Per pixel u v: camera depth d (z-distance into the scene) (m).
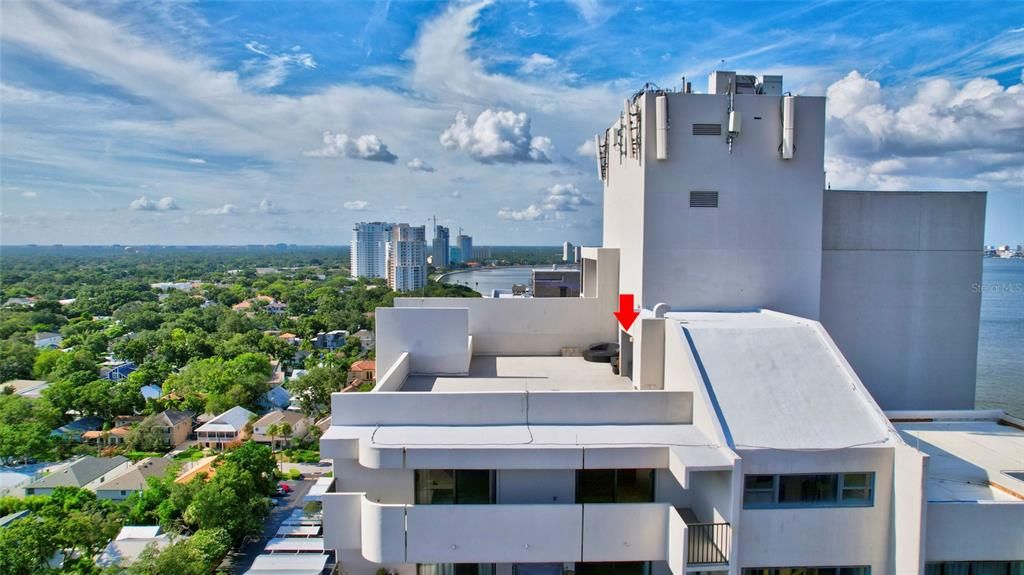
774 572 13.17
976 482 14.32
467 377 20.09
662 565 14.11
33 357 140.50
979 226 20.39
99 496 73.75
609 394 14.70
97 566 53.94
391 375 16.80
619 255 23.03
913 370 20.50
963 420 18.92
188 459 86.56
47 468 84.69
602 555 13.36
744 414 13.78
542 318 24.25
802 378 14.66
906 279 20.36
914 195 20.28
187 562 50.88
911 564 12.38
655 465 13.33
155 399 112.12
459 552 13.26
